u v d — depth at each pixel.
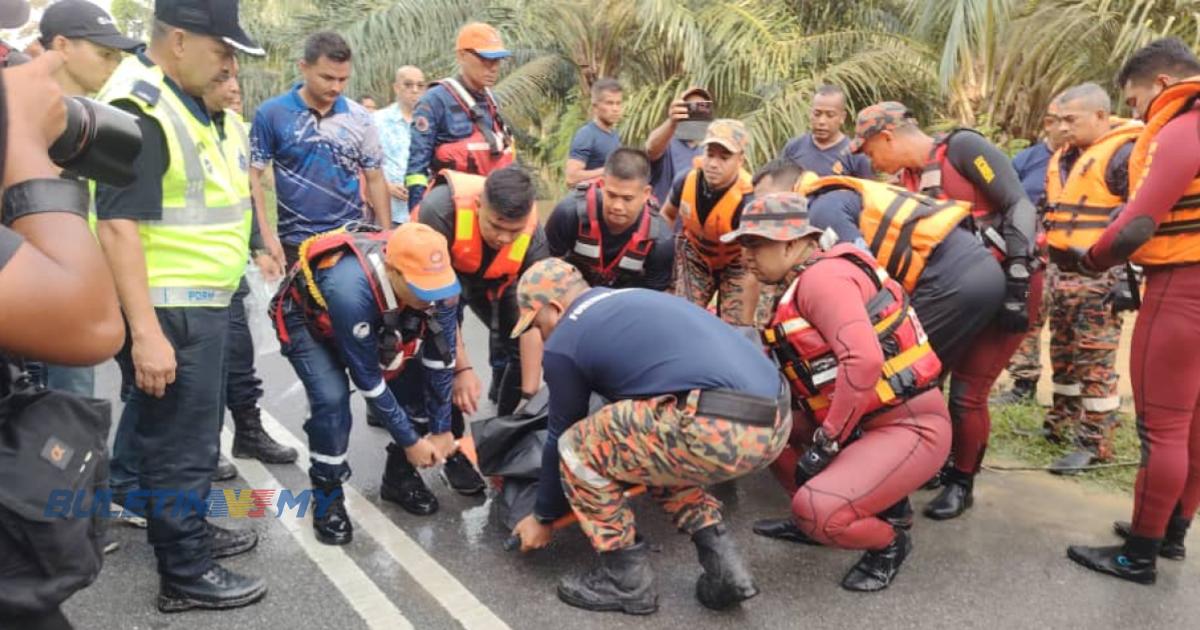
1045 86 6.99
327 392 3.06
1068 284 4.03
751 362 2.60
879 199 3.26
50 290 1.11
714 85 8.48
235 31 2.44
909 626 2.76
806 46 8.47
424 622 2.72
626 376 2.59
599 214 3.57
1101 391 3.97
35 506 1.23
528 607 2.82
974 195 3.43
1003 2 6.88
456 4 10.48
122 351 3.18
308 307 2.95
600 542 2.75
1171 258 2.82
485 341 6.20
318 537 3.24
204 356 2.61
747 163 7.63
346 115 4.45
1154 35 6.09
